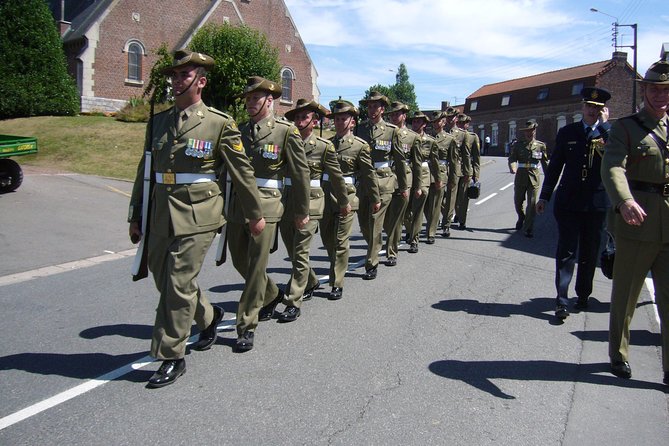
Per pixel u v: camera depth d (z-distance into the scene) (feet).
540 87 179.11
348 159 22.35
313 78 136.77
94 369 15.03
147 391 13.71
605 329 18.85
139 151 68.80
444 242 34.68
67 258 28.81
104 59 105.50
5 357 15.79
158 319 14.20
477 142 39.40
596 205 19.65
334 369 15.15
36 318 19.29
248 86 17.02
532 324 19.19
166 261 14.16
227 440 11.55
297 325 18.65
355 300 21.63
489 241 35.06
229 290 22.97
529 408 13.28
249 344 16.37
